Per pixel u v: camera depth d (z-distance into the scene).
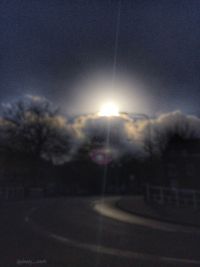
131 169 73.31
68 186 70.94
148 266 10.33
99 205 36.03
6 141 74.00
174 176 55.50
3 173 71.56
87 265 10.33
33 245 13.49
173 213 26.56
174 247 13.51
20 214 26.03
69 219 23.03
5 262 10.62
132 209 29.83
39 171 75.62
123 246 13.60
